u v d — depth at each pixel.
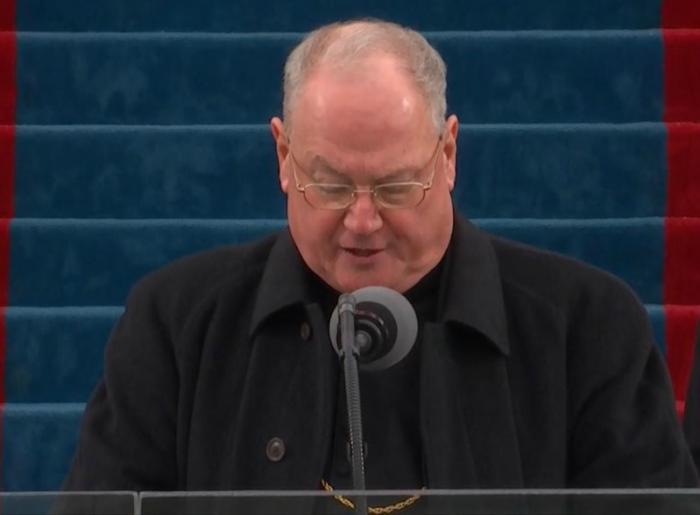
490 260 9.90
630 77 21.72
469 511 7.49
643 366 9.84
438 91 9.15
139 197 20.91
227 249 10.22
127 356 9.90
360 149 8.92
